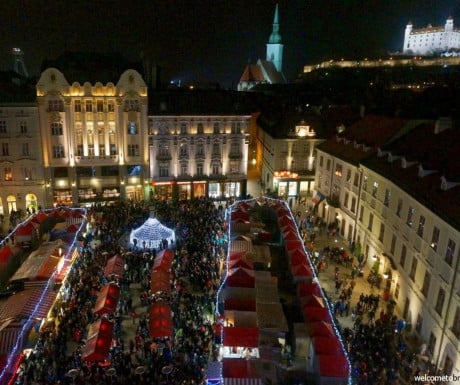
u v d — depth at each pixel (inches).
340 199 2470.5
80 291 1624.0
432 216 1451.8
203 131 2891.2
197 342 1378.0
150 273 1798.7
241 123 2940.5
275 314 1435.8
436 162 1648.6
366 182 2128.4
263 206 2615.7
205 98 2950.3
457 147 1617.9
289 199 2992.1
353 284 1744.6
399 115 2466.8
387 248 1845.5
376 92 4717.0
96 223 2329.0
